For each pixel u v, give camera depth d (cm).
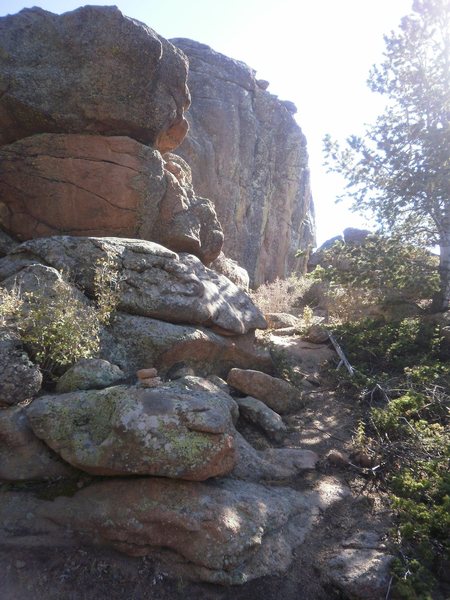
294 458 525
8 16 805
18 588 352
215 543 374
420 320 919
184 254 778
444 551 405
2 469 421
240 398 614
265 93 2044
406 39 1029
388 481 498
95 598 352
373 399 697
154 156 811
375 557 395
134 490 397
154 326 604
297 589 374
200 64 1861
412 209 995
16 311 504
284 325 1121
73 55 794
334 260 1071
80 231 792
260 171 1925
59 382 493
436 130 917
